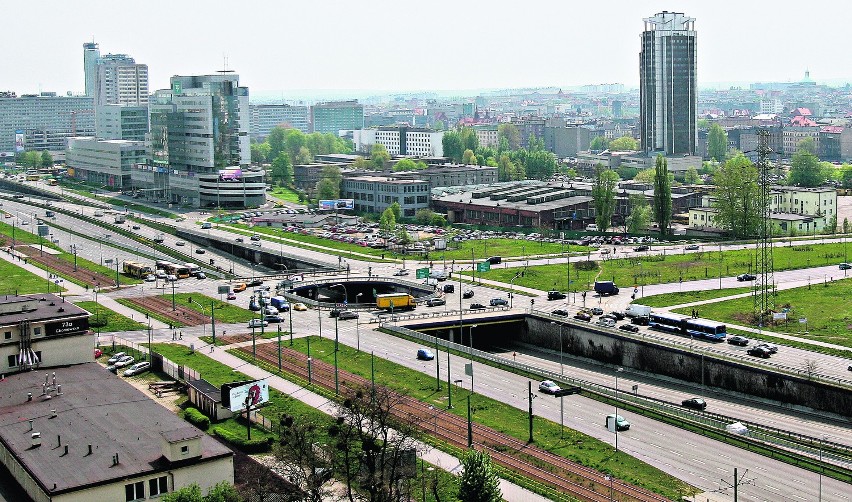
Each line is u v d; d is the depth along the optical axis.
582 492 165.88
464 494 154.25
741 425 197.75
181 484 156.25
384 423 158.25
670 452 184.62
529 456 182.50
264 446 184.62
